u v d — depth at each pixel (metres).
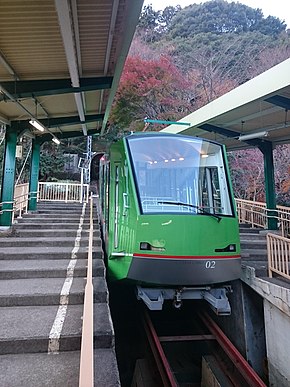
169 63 24.34
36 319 3.54
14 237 7.03
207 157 5.41
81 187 13.62
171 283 4.49
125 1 3.38
